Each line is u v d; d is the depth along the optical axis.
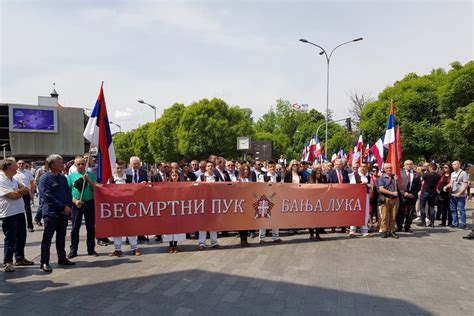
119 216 7.76
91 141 7.96
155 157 54.28
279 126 91.00
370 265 7.14
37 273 6.52
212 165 9.21
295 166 10.26
